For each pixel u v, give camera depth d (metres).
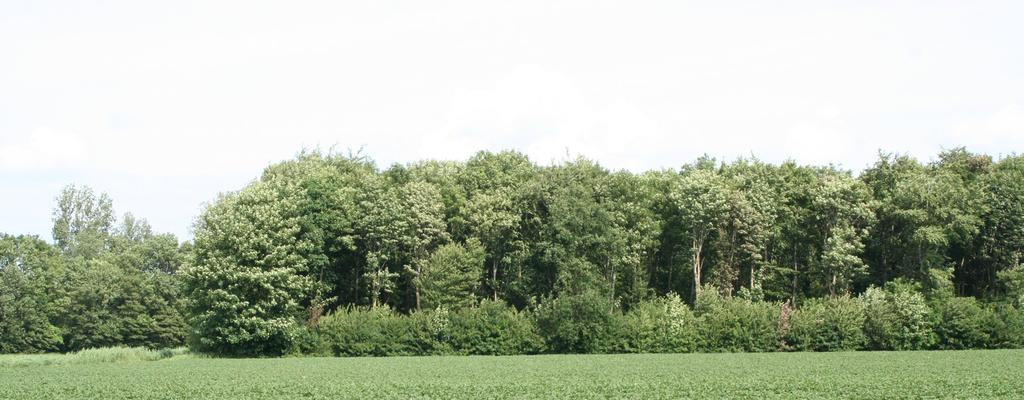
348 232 89.75
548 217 91.06
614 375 47.88
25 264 121.44
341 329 79.06
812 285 93.94
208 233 76.50
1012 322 77.25
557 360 64.50
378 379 46.62
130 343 108.62
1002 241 92.38
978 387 38.38
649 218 93.75
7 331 109.38
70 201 157.88
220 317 74.56
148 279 111.00
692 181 93.25
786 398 35.06
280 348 77.25
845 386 39.69
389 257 90.00
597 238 86.50
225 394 38.94
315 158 111.81
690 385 40.94
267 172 107.06
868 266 88.94
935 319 78.00
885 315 77.25
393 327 79.50
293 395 38.31
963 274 96.88
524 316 82.38
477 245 90.06
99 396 38.50
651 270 99.69
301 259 79.31
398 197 93.56
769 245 96.62
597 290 83.38
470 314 80.31
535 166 107.25
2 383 45.66
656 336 78.75
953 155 106.12
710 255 96.81
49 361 65.81
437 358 70.25
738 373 48.34
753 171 100.94
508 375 48.81
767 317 78.56
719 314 79.38
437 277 85.56
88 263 122.31
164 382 45.44
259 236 76.62
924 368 50.41
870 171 100.69
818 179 97.81
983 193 91.56
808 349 77.00
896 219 90.75
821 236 95.44
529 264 92.75
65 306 113.25
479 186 101.06
